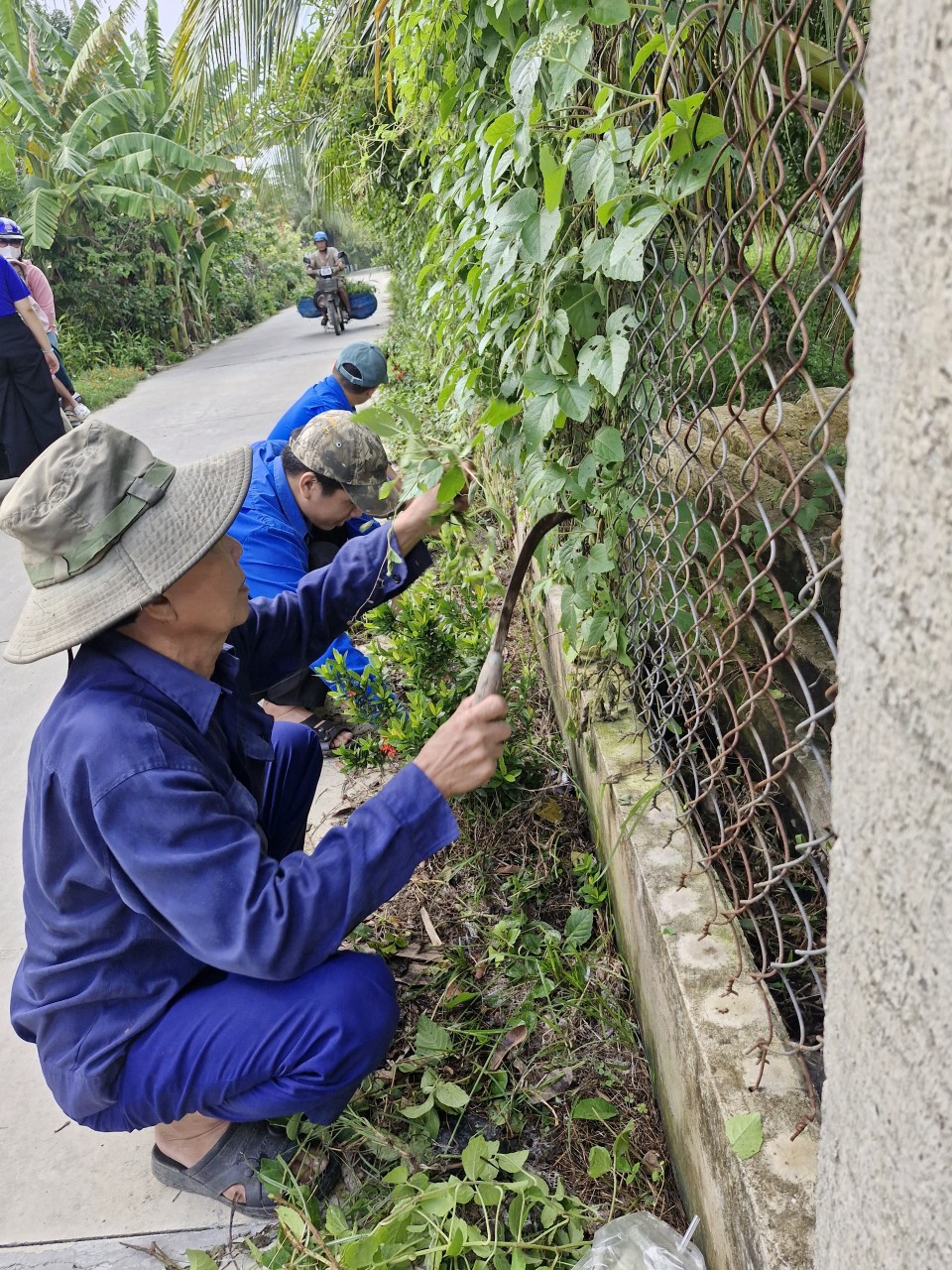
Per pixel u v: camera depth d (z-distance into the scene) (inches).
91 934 60.0
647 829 71.9
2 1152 74.8
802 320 38.9
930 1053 25.1
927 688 23.0
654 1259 55.8
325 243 543.2
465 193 82.3
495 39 74.9
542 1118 72.2
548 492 74.8
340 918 58.2
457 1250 58.5
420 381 243.1
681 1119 61.5
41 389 230.1
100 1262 65.4
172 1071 62.1
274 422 308.2
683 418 70.0
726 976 58.3
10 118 484.7
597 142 56.1
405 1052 78.1
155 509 57.3
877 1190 29.2
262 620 82.2
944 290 20.4
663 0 51.6
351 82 229.9
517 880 92.3
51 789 57.0
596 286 68.3
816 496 85.8
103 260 546.0
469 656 109.7
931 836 23.7
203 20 201.2
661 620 74.2
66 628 56.2
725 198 56.5
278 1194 66.6
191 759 58.1
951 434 20.8
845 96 49.4
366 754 107.4
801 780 73.0
